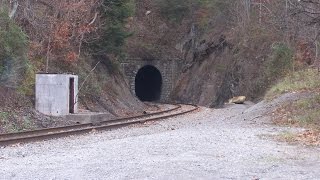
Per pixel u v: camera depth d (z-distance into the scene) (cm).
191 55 6606
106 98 3366
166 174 941
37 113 2281
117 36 3738
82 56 3472
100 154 1202
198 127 2017
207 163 1059
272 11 4750
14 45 2305
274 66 4341
